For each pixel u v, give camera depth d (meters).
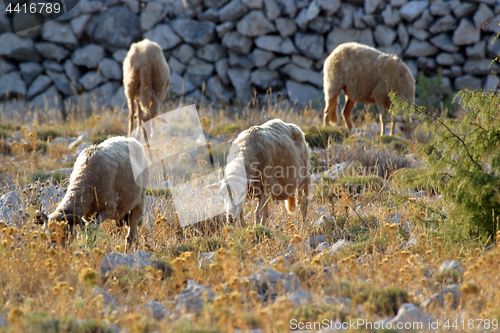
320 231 21.19
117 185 17.42
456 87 52.75
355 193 26.39
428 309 12.41
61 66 58.12
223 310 11.13
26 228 16.97
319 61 56.00
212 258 16.47
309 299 12.50
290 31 55.81
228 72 57.16
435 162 18.42
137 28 57.84
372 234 18.59
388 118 39.72
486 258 13.30
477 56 51.78
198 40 56.94
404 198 19.80
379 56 37.44
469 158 17.94
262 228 19.81
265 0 55.19
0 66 56.34
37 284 14.22
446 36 52.56
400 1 53.53
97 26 57.66
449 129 18.12
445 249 17.03
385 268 13.77
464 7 50.91
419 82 50.72
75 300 12.04
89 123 47.06
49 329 10.61
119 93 57.16
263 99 56.12
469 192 17.23
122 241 19.83
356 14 54.12
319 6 53.69
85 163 17.08
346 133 39.47
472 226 17.56
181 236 20.61
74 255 14.67
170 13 58.72
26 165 32.12
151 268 14.18
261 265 15.70
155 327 11.09
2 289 13.43
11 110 54.47
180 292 12.77
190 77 57.78
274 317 10.77
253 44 56.91
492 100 17.66
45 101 54.22
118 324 11.50
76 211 16.61
